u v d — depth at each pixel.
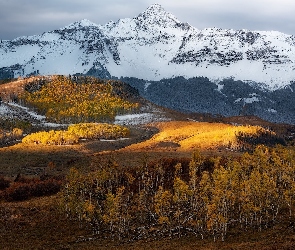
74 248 54.62
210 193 65.50
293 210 63.19
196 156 84.94
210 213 56.94
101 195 74.44
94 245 55.91
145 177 77.94
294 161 76.56
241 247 48.88
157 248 53.03
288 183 69.56
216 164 78.88
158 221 63.06
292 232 54.53
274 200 63.59
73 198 66.31
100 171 79.88
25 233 60.62
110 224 62.66
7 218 66.44
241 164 77.38
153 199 71.00
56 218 66.75
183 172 84.62
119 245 55.59
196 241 55.16
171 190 75.50
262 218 61.31
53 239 58.53
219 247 50.97
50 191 84.88
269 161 84.25
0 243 56.56
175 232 59.50
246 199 59.41
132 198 73.12
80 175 77.62
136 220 64.31
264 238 53.22
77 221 65.50
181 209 66.06
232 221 60.75
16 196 81.69
